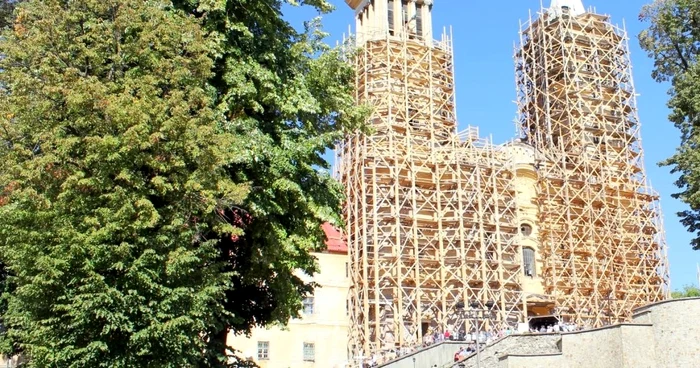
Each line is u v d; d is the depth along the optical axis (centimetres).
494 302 6406
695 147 4350
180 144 2358
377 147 6650
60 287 2258
